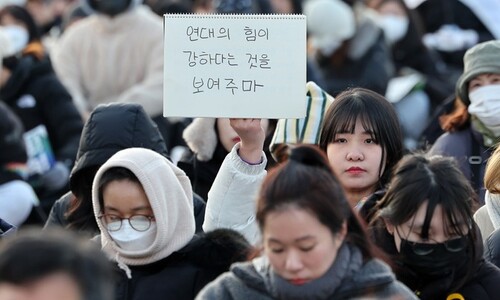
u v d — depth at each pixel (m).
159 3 25.95
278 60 12.47
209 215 12.24
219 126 14.84
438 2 27.64
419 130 23.81
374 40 24.41
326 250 9.83
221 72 12.47
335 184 9.95
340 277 9.91
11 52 20.39
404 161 11.22
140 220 11.61
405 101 23.94
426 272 11.06
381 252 10.56
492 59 15.23
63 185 19.88
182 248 11.70
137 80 21.89
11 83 20.30
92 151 13.45
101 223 11.73
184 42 12.52
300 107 12.44
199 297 10.26
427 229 10.91
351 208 10.13
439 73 25.77
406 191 10.96
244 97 12.45
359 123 13.01
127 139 13.53
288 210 9.75
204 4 25.50
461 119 15.53
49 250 8.23
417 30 25.91
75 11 26.03
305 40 12.47
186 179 12.07
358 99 13.09
